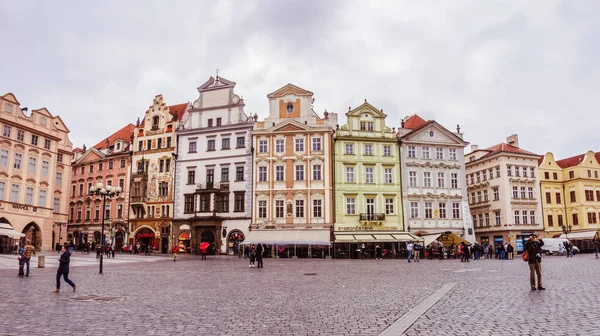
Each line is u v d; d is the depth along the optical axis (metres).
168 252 68.62
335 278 24.44
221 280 23.41
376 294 16.80
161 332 10.21
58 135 69.50
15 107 61.31
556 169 83.69
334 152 65.12
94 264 37.38
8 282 21.77
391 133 67.25
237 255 63.88
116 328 10.65
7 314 12.56
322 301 15.05
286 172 64.88
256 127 67.00
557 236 80.12
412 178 66.56
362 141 66.00
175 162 70.56
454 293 16.52
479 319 11.33
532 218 75.25
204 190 66.50
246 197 65.50
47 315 12.40
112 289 18.91
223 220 65.69
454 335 9.64
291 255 60.62
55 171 68.00
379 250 55.66
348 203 64.00
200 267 34.94
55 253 58.84
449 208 66.94
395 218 64.62
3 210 58.28
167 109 74.12
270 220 64.00
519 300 14.34
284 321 11.48
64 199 71.44
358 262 45.28
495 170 76.69
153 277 25.12
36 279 23.38
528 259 17.25
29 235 65.25
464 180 68.50
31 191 63.28
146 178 73.12
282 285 20.66
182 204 69.00
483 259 51.75
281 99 67.25
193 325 11.00
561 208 82.25
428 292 17.09
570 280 20.48
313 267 35.47
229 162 67.50
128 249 69.12
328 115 68.62
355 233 61.50
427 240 58.28
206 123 70.38
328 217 62.78
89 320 11.66
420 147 67.88
